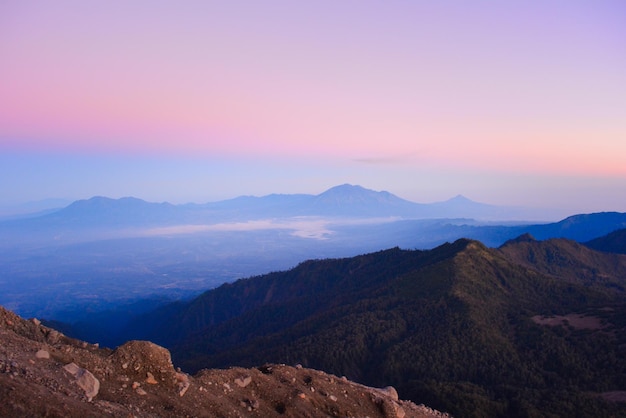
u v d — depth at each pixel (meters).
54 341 15.69
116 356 15.02
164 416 13.77
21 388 10.97
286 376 20.77
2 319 15.18
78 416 11.20
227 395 17.30
